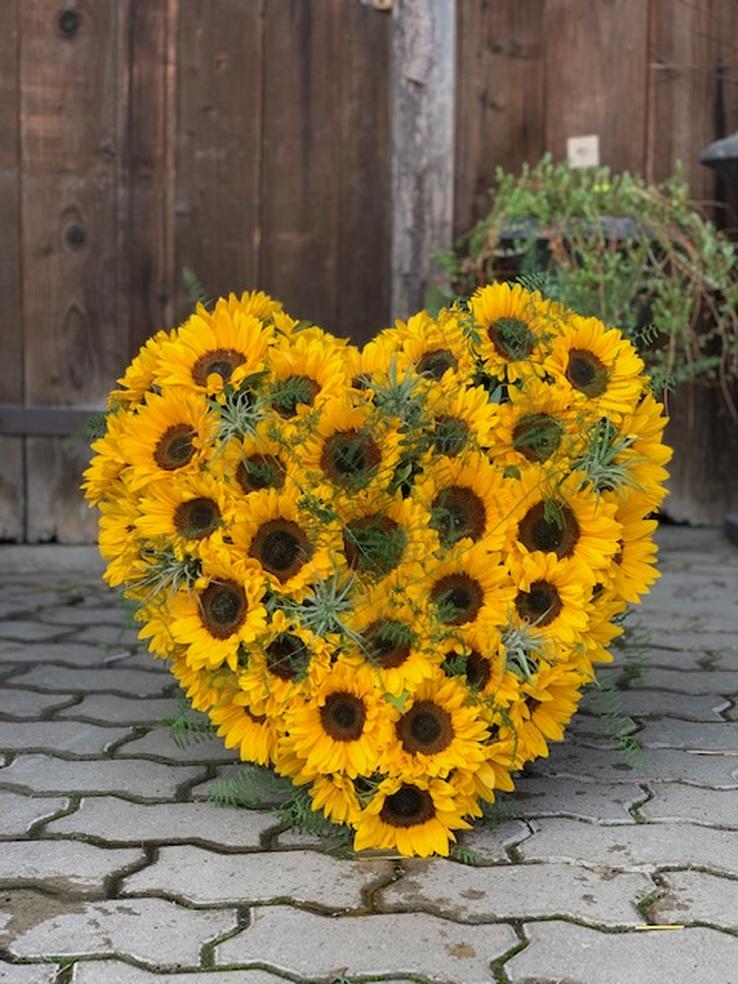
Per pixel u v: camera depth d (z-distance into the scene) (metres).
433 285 4.73
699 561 4.72
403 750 2.30
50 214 4.77
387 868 2.29
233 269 4.88
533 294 2.55
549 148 4.99
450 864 2.30
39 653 3.65
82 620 4.02
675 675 3.43
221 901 2.16
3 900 2.16
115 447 2.53
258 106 4.84
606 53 4.95
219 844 2.38
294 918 2.10
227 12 4.79
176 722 2.71
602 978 1.92
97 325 4.82
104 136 4.77
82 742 2.91
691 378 4.82
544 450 2.45
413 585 2.32
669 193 4.96
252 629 2.30
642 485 2.49
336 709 2.33
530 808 2.54
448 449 2.42
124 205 4.79
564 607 2.40
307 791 2.46
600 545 2.43
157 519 2.40
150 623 2.50
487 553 2.37
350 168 4.89
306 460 2.35
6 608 4.16
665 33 4.96
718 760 2.80
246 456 2.38
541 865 2.29
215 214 4.85
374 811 2.28
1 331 4.78
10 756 2.83
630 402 2.49
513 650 2.36
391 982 1.91
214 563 2.34
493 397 2.47
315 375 2.44
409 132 4.73
